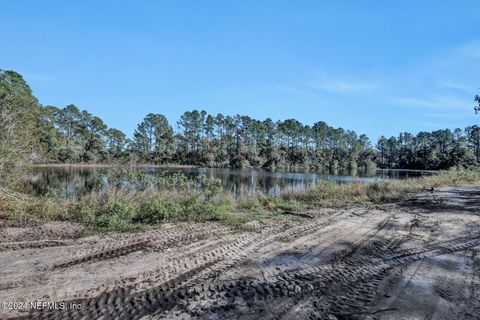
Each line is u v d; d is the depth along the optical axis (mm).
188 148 85938
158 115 88750
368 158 89375
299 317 3002
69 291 3430
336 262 4637
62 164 57719
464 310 3219
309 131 102812
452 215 9062
